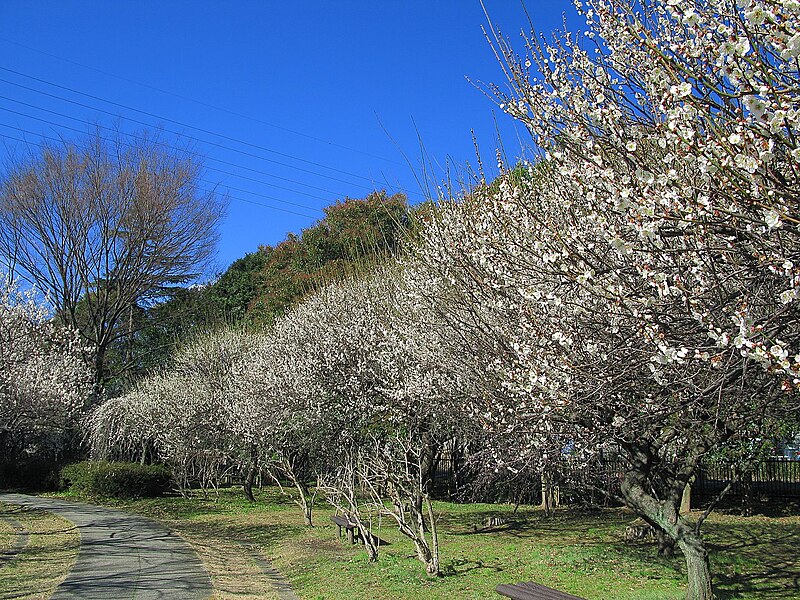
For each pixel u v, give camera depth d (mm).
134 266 28922
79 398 22141
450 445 15789
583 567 9195
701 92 4652
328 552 11172
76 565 10156
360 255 26219
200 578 9445
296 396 15766
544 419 6695
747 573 8555
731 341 4367
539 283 6676
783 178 3922
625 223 5148
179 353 26766
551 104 6145
